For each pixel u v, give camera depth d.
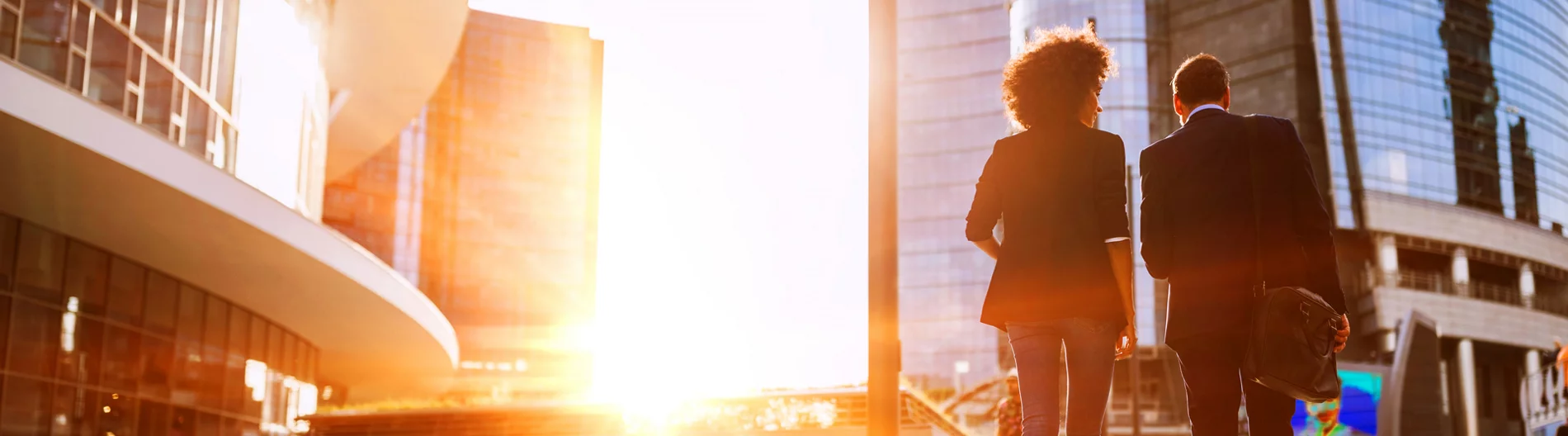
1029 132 4.09
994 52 135.75
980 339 127.31
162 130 19.80
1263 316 3.94
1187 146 4.32
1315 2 105.12
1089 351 3.85
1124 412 96.81
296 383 32.94
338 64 37.75
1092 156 3.97
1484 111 106.31
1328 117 102.44
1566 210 112.62
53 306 19.56
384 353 37.00
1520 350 104.50
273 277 24.66
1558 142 113.56
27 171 16.41
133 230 20.03
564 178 137.88
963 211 132.75
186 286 24.88
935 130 136.62
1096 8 114.38
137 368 22.38
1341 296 4.12
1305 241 4.15
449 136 130.00
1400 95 103.19
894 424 4.47
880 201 4.68
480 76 134.62
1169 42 114.06
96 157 15.74
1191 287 4.19
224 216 19.27
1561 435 11.54
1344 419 69.50
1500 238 103.75
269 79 25.44
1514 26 110.75
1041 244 3.92
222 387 26.64
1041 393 3.86
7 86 13.70
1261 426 4.15
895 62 4.79
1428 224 100.75
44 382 19.06
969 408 49.12
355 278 25.27
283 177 26.50
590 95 142.25
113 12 18.58
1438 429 60.59
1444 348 99.50
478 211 130.75
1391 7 104.69
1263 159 4.19
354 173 120.81
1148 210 4.38
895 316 4.57
